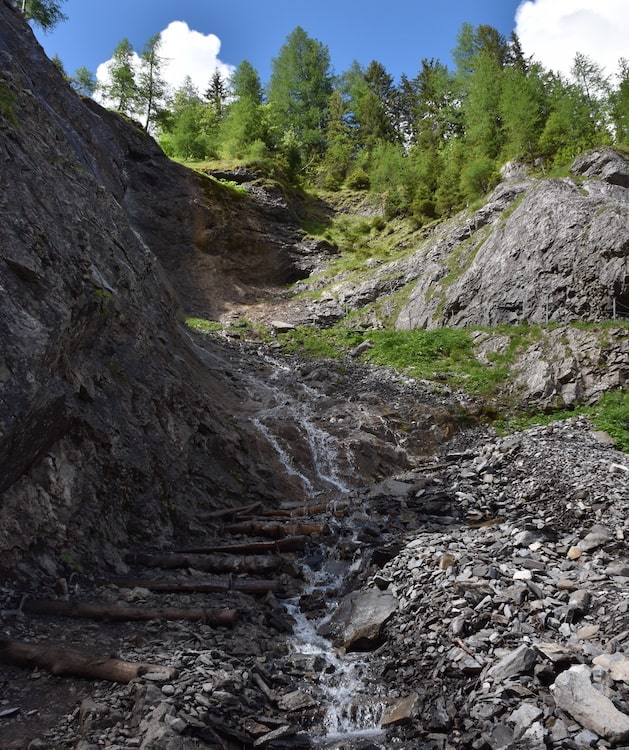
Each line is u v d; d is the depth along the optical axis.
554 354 17.09
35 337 6.32
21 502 6.43
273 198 33.34
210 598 6.73
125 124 29.00
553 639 5.32
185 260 27.86
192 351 15.23
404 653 5.67
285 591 7.18
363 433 13.75
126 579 6.93
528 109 29.31
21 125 8.85
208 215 29.03
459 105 43.81
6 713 4.38
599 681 4.46
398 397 16.17
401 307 24.20
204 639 5.69
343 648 6.04
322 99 53.78
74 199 9.19
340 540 8.60
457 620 5.72
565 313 18.80
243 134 39.84
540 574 6.57
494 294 20.70
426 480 11.16
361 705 5.04
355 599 6.81
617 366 16.11
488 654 5.22
